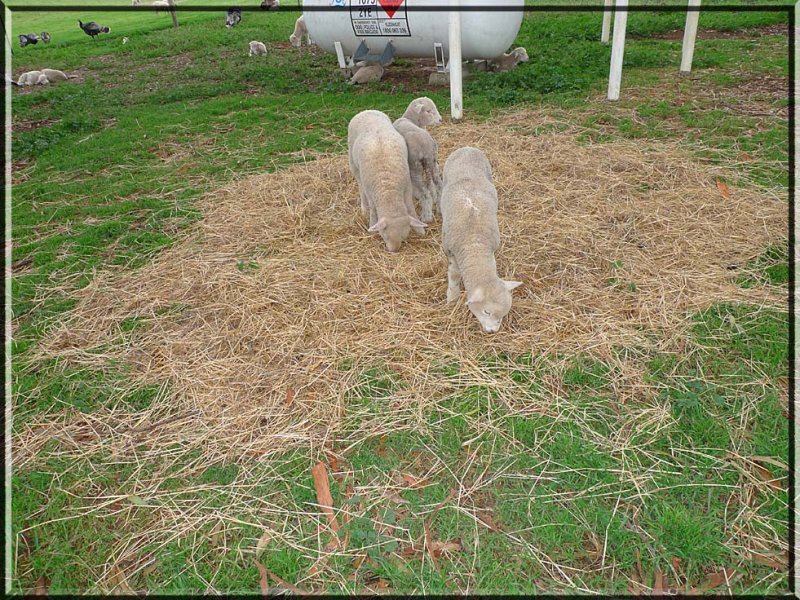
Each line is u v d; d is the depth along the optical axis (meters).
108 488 3.36
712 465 3.19
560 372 3.88
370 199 5.36
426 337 4.27
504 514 3.04
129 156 8.34
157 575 2.90
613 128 7.81
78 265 5.59
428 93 10.20
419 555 2.89
